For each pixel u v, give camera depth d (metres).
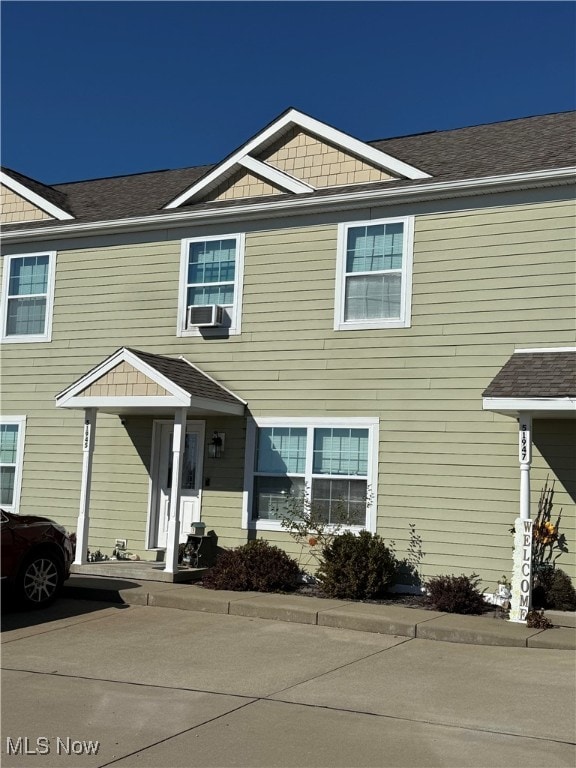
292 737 5.97
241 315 13.99
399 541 12.34
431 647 9.05
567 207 11.84
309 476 13.11
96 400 13.21
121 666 7.98
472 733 6.08
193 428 14.28
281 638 9.39
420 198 12.67
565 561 11.26
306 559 12.98
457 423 12.20
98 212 16.02
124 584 12.19
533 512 11.52
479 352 12.15
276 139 14.41
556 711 6.62
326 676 7.69
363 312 13.09
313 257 13.54
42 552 10.95
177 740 5.88
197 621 10.30
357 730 6.13
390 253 12.97
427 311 12.57
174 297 14.66
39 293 15.92
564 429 11.48
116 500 14.76
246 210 13.88
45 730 6.07
